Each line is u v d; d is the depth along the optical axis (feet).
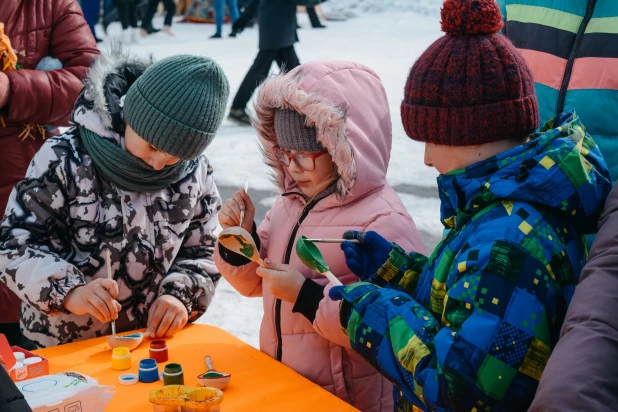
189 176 6.92
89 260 6.61
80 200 6.52
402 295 4.64
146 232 6.73
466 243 4.24
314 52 37.17
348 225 6.10
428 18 54.24
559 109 7.87
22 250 6.30
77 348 6.34
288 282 5.64
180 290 6.76
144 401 5.30
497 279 3.99
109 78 6.74
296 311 5.69
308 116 5.82
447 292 4.24
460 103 4.33
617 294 3.72
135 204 6.67
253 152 20.77
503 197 4.19
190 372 5.82
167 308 6.61
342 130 5.77
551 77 7.88
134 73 7.02
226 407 5.19
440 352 4.08
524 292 3.97
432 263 4.83
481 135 4.34
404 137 22.57
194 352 6.22
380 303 4.58
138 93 6.15
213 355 6.16
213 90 6.22
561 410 3.45
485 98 4.30
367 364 6.14
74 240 6.65
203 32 46.01
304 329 6.17
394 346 4.41
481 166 4.34
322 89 6.03
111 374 5.80
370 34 45.44
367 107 6.20
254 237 6.53
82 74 8.92
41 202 6.43
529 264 4.00
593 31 7.61
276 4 22.76
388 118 6.43
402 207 6.26
